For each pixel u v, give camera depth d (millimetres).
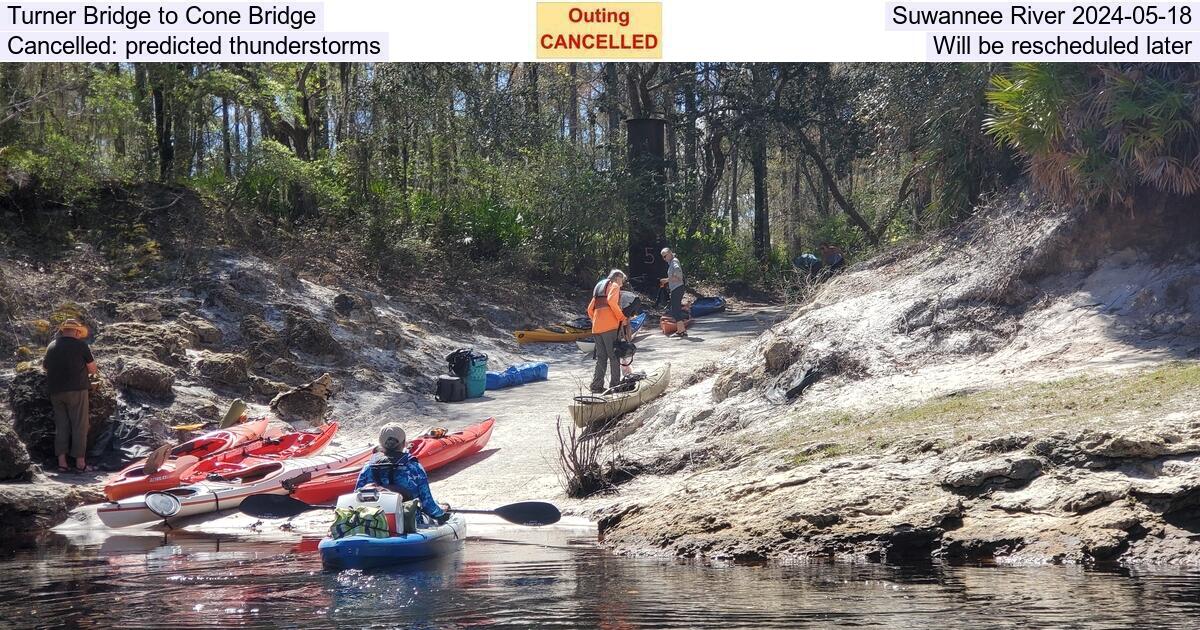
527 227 29969
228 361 16375
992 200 16578
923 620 5773
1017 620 5699
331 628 5922
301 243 23156
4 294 16453
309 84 30766
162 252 20141
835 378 13188
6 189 19531
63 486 12141
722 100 41031
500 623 5980
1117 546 7316
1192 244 12867
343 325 19438
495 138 31391
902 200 23078
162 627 6016
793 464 10047
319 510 11719
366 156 27688
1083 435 8461
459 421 16141
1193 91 12367
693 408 13680
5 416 13500
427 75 28453
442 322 22328
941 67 18234
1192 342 11289
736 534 8562
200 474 12516
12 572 8016
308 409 15820
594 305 15570
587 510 10750
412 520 8594
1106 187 13102
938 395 11547
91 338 16547
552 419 15750
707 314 28391
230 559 8562
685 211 39844
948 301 14039
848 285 16594
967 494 8359
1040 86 12805
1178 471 7793
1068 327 12641
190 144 25156
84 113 21141
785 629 5688
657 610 6230
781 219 55719
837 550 8047
